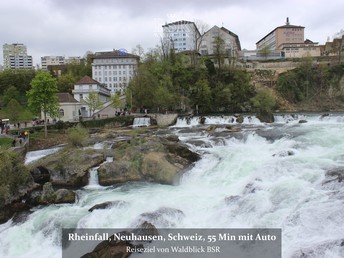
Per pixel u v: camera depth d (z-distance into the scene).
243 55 131.62
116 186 24.28
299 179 19.06
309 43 145.38
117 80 132.12
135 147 28.69
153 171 24.94
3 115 62.28
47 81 46.44
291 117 53.75
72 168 25.97
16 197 22.27
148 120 62.19
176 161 26.59
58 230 17.58
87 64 150.25
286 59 113.19
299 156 23.77
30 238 17.53
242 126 45.47
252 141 32.56
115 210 18.64
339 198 15.74
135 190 22.61
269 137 31.84
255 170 22.39
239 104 82.94
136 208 18.77
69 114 71.00
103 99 100.19
